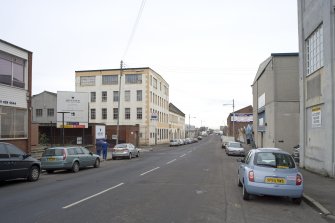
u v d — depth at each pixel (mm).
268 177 10133
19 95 23672
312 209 9617
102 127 42188
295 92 30031
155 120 67438
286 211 9297
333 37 15719
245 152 38438
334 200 10461
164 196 11133
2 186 13867
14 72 23344
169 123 86438
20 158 14945
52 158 19562
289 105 30031
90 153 22344
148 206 9523
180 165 23391
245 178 10477
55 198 10742
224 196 11281
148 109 62125
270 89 31953
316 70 18172
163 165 23422
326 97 16219
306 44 20469
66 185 13898
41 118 59469
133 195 11289
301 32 20766
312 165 18469
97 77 64312
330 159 15781
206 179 15672
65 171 20703
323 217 8672
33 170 15586
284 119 29984
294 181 10055
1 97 21969
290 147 29688
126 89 63031
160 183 14258
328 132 15953
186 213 8703
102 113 63938
